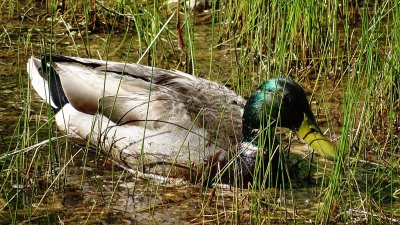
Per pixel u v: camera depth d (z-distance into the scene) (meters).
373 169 10.45
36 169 9.73
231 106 10.73
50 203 9.27
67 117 11.06
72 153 10.88
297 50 13.66
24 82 12.93
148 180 9.97
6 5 16.55
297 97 10.02
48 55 11.45
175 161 9.97
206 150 10.16
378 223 9.02
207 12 16.58
